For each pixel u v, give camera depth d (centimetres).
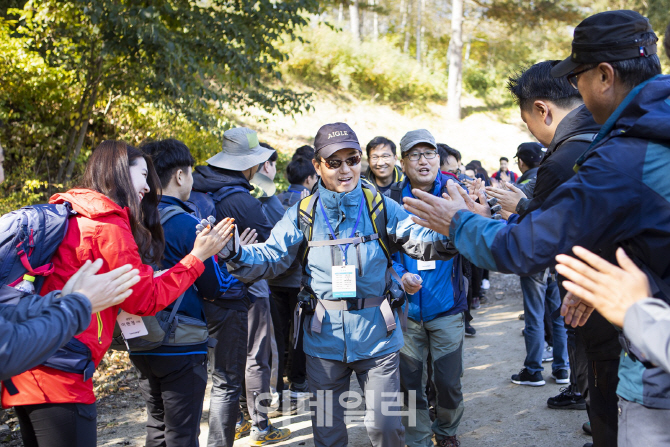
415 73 2273
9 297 194
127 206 239
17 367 150
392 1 2836
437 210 188
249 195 380
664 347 135
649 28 176
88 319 166
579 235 159
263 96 759
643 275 145
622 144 160
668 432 157
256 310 389
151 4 644
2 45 649
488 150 2069
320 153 282
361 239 280
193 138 841
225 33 686
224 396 333
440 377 353
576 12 2216
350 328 278
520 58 2564
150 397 288
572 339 412
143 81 681
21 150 738
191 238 285
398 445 288
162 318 263
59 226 209
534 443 377
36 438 212
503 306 827
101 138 841
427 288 345
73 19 649
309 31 1983
